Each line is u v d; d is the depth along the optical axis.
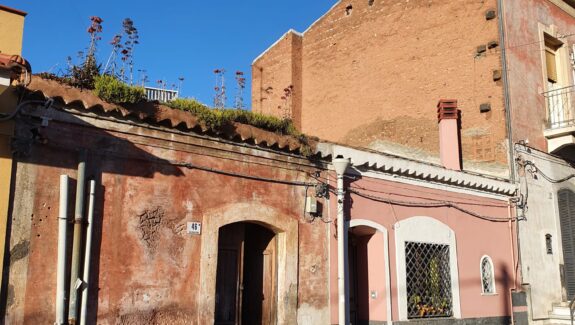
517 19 15.08
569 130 14.62
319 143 9.66
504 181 13.40
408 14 17.19
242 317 9.43
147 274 7.35
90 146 7.05
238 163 8.59
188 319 7.65
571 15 17.31
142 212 7.42
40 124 6.65
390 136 16.89
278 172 9.12
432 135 15.73
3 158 6.33
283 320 8.80
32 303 6.36
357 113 18.12
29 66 6.23
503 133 14.02
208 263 7.97
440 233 11.82
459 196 12.43
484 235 12.86
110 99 7.16
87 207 6.88
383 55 17.69
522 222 13.77
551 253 14.45
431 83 16.05
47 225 6.61
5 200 6.28
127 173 7.36
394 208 10.98
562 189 15.38
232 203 8.41
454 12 15.86
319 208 9.66
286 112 19.67
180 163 7.88
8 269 6.24
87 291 6.74
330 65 19.47
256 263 9.46
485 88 14.66
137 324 7.16
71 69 7.41
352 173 10.27
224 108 8.99
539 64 15.55
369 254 10.85
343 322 9.39
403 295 10.70
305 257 9.30
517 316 12.98
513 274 13.30
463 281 12.08
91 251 6.88
